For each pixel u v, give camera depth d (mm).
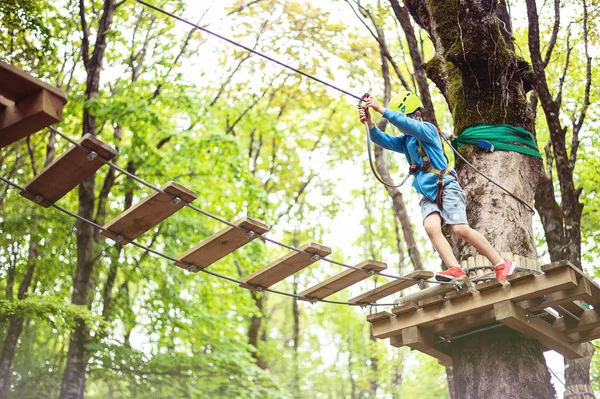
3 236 16547
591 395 9891
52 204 5371
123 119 15500
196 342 17688
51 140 15906
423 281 6621
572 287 6109
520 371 6680
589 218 15336
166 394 16500
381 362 24422
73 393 14891
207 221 17312
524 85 7730
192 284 17344
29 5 14422
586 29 11383
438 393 23188
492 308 6418
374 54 18656
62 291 17359
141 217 5492
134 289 22719
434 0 7984
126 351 16125
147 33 17969
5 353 15523
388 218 25406
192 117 16719
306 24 18984
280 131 18625
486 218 6988
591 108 14859
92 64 16078
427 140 5602
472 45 7301
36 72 16047
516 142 7203
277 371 26531
